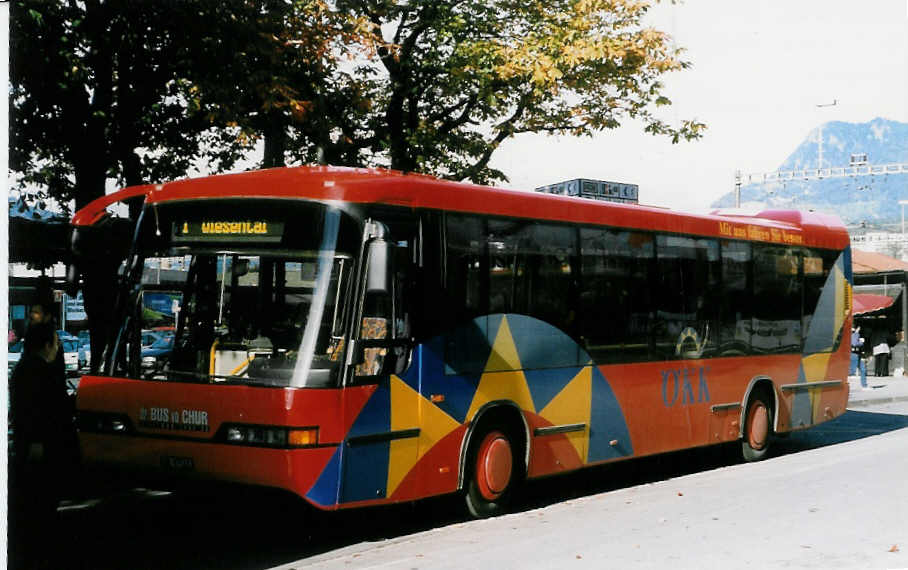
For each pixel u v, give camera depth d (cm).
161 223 862
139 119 1421
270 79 1385
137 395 827
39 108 1273
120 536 852
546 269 1008
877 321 3894
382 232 788
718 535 831
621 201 1262
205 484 793
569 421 1031
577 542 815
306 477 758
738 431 1323
